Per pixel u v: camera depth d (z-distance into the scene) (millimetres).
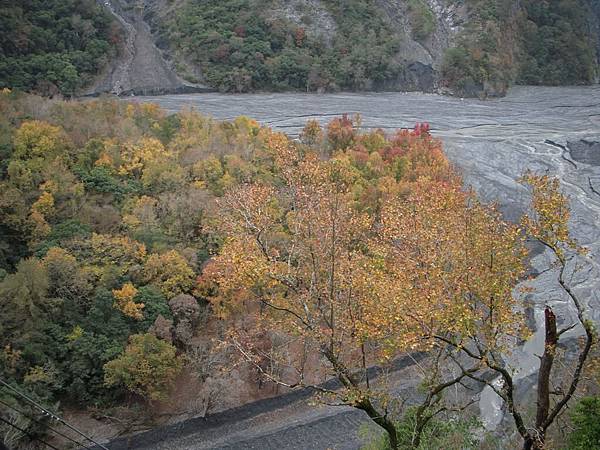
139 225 49938
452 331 20484
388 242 24359
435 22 141375
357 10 134875
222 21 125812
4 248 46938
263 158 59406
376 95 127125
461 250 21203
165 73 119938
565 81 146375
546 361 19766
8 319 40562
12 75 99938
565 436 22422
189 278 47469
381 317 20438
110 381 40250
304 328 24016
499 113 115250
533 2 149750
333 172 40062
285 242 30016
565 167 86625
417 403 39406
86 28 112000
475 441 24422
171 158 58375
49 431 38938
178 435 41312
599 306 52375
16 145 53250
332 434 40031
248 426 42219
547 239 20844
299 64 125062
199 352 43656
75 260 44719
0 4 103125
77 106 67188
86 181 53688
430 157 65062
